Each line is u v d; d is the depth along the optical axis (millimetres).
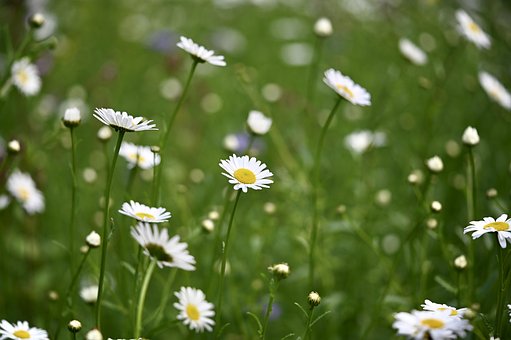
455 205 3979
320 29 3750
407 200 4184
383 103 4645
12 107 4730
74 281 2496
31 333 2217
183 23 7730
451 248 3197
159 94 5852
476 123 4516
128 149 2973
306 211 3637
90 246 2404
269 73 6555
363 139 4047
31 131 4504
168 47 5906
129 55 6754
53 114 5156
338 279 3736
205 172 4695
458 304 2633
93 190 4195
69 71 6016
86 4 7195
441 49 5480
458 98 5141
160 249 2092
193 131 5309
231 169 2223
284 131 4973
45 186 4203
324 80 2812
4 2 5250
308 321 2277
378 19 6371
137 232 2105
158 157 3002
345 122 5027
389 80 5113
